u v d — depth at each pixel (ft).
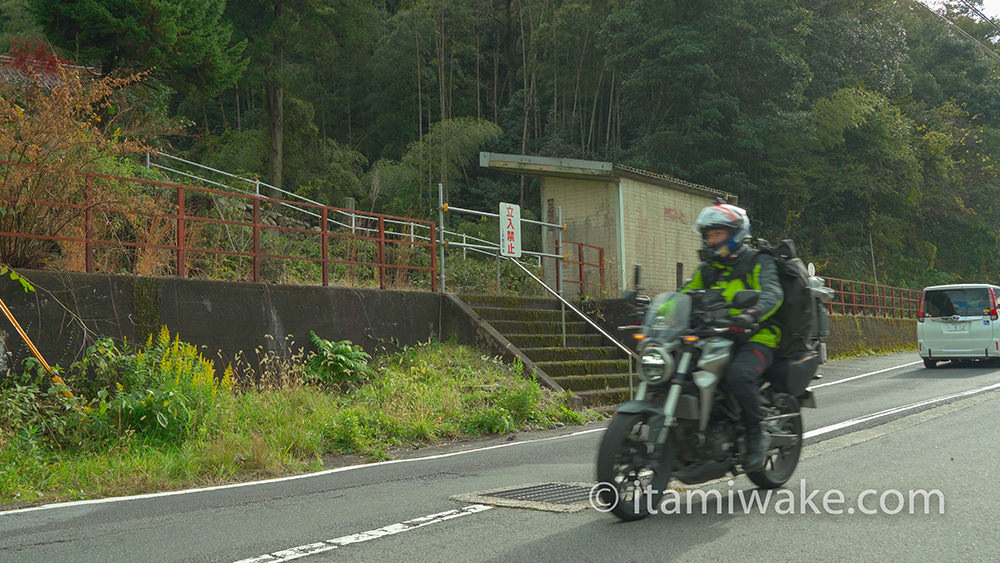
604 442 14.84
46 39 58.03
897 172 126.82
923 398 36.88
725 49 108.88
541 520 15.48
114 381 27.30
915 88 155.43
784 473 18.08
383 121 146.72
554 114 137.39
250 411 28.40
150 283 30.89
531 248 107.96
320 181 110.01
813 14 124.57
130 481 21.21
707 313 15.76
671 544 13.70
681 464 15.67
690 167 111.34
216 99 137.80
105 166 40.09
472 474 21.76
